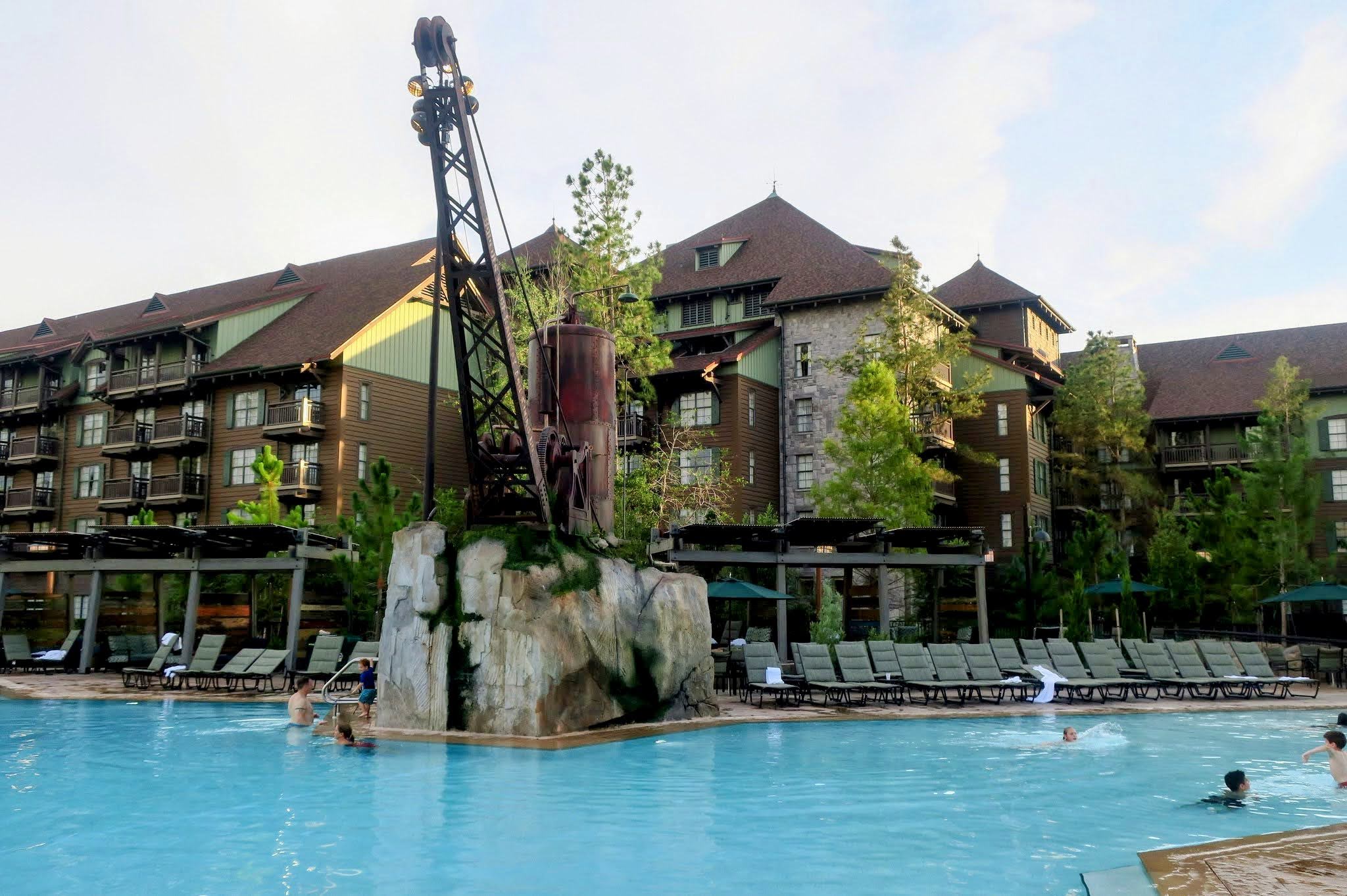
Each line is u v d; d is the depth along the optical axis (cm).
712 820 912
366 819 909
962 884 703
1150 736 1523
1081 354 4925
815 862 764
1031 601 3250
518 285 3509
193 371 4203
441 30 1536
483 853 790
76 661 2736
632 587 1656
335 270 4922
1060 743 1424
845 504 3122
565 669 1458
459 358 1702
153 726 1587
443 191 1642
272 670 2055
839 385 4125
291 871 735
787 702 1939
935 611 2931
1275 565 3186
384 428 4053
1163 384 5062
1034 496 4484
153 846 809
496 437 1831
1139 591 3138
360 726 1533
